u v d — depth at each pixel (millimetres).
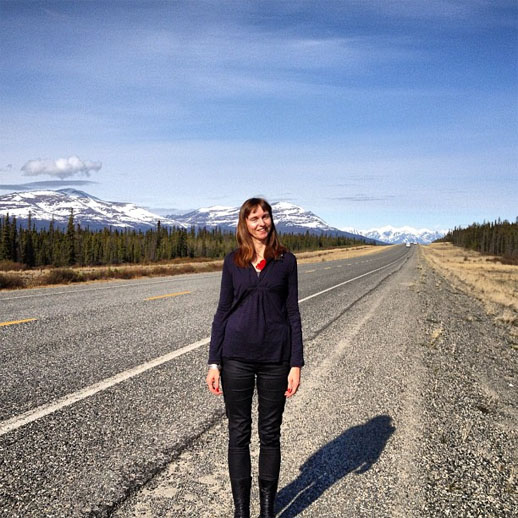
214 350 2801
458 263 63656
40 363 5852
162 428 4043
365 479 3346
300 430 4227
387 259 61469
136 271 25688
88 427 3977
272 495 2799
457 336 9656
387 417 4648
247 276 2729
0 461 3297
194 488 3074
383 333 9406
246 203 2744
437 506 3010
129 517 2705
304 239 169500
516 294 23234
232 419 2811
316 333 9125
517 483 3387
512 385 6234
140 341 7367
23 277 22094
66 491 2949
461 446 4012
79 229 90938
